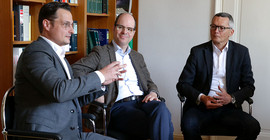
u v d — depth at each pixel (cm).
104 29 352
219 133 273
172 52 386
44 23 191
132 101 276
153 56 393
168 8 382
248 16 356
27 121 177
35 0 249
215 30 280
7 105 186
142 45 396
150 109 258
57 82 173
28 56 179
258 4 352
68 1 300
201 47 295
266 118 361
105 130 246
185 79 291
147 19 390
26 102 181
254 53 359
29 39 255
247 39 359
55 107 183
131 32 279
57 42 195
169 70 390
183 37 381
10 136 183
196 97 278
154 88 288
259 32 355
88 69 266
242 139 264
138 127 255
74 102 198
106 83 195
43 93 175
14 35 239
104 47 279
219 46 288
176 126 394
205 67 288
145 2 389
